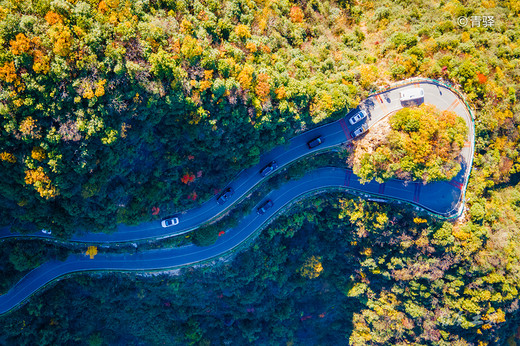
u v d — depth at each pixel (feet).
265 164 221.46
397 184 225.97
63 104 146.41
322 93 194.70
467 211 222.28
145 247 219.20
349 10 242.58
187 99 164.04
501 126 215.72
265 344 294.05
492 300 226.17
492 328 240.73
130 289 229.66
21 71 136.15
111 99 150.41
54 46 137.18
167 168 191.93
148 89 154.61
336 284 274.16
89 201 179.22
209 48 168.55
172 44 159.02
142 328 261.85
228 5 179.93
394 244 232.94
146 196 193.06
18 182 157.69
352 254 254.06
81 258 218.38
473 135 216.95
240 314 270.67
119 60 146.41
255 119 180.96
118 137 160.66
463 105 214.69
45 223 183.32
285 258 249.96
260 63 184.14
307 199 234.99
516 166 228.22
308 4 221.46
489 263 221.87
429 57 216.74
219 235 228.63
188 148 189.67
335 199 233.96
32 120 142.92
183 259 227.40
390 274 247.29
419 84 214.48
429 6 231.30
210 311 264.93
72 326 233.76
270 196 232.12
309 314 294.66
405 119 197.16
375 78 213.46
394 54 217.97
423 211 222.48
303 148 221.25
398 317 261.44
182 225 218.59
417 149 195.00
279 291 265.13
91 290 223.71
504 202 235.40
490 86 210.18
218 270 237.45
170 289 236.84
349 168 229.45
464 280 230.89
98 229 194.39
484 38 217.77
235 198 221.05
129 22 148.97
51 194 159.43
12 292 211.41
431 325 249.14
